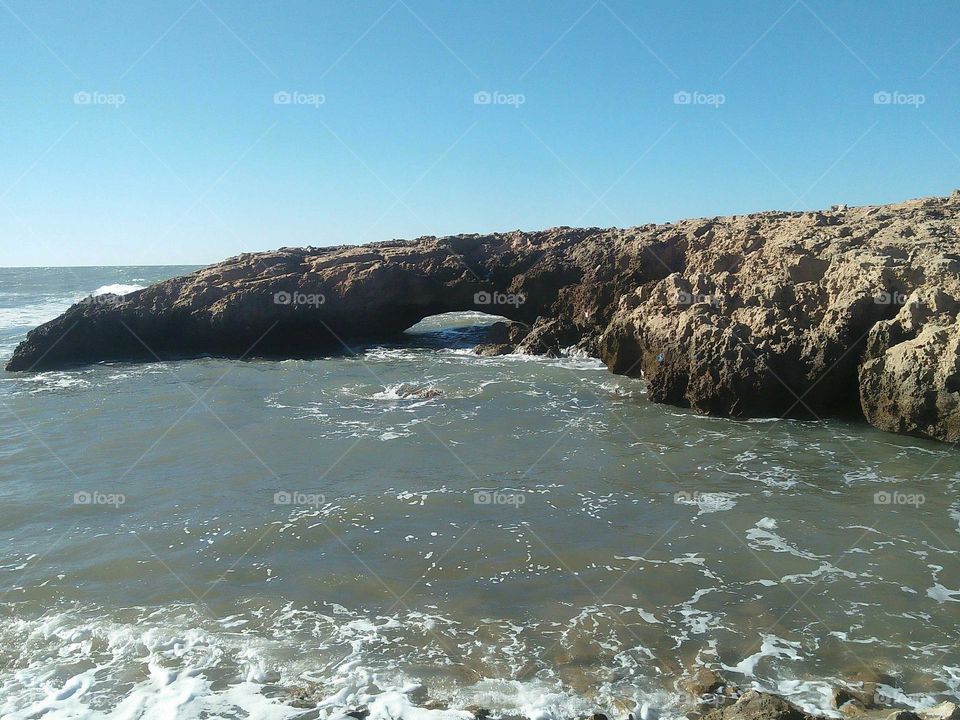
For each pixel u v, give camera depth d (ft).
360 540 42.42
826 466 53.98
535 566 38.86
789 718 24.88
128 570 39.09
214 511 47.19
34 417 74.08
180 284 124.57
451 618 33.91
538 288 119.24
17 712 27.58
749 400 68.49
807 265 79.36
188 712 27.45
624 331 87.35
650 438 62.54
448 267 124.57
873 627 32.32
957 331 60.95
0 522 45.85
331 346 123.54
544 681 29.07
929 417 59.72
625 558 39.55
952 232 81.35
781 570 37.78
